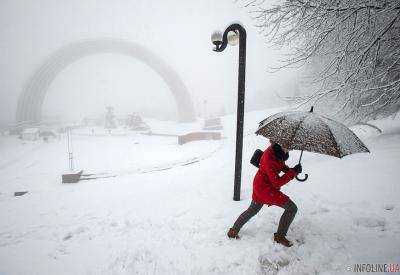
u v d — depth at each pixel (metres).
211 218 4.80
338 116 10.47
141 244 4.21
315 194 5.17
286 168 3.23
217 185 7.10
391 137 8.66
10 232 5.49
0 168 19.86
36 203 8.19
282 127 2.86
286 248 3.53
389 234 3.55
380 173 5.58
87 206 6.95
